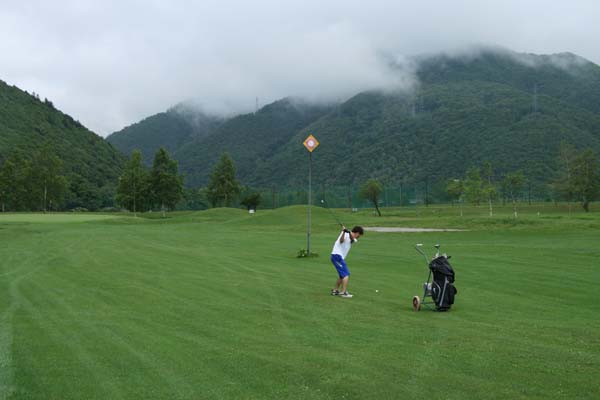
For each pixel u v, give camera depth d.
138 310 9.52
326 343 7.16
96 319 8.73
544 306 10.11
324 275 14.45
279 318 8.84
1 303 10.21
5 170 85.50
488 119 128.25
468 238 27.28
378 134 151.50
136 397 5.19
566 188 69.69
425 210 76.62
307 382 5.59
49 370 6.02
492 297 11.11
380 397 5.16
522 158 103.38
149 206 82.62
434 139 130.50
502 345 7.05
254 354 6.61
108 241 26.62
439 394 5.23
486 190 64.38
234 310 9.52
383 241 26.27
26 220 49.00
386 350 6.79
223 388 5.42
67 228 39.12
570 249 20.39
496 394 5.23
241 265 16.72
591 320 8.79
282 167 160.62
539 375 5.79
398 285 12.72
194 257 19.08
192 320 8.67
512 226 31.97
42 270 15.37
